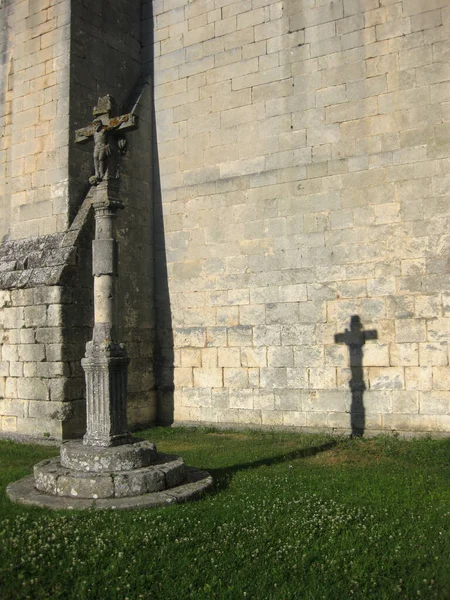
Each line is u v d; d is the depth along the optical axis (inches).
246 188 417.4
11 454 337.7
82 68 426.3
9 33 464.8
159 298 450.3
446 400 345.7
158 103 462.6
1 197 470.3
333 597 152.7
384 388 362.6
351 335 374.6
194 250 436.8
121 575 165.2
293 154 401.4
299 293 392.8
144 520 202.2
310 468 292.4
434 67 361.1
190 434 402.0
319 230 388.8
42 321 383.2
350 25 388.2
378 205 371.2
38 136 431.5
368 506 221.5
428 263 355.3
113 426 250.7
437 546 182.2
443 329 348.8
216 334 423.2
